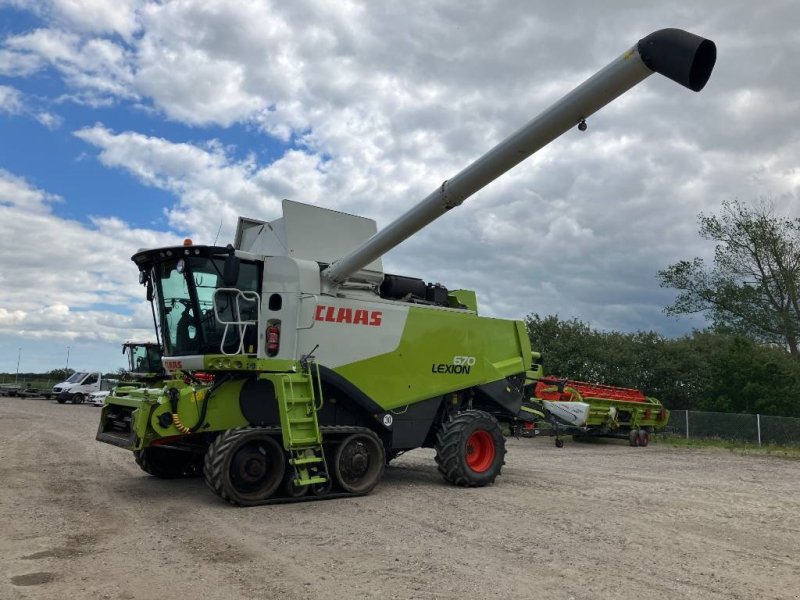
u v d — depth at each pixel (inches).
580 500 331.9
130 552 213.3
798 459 623.2
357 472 333.7
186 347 332.8
